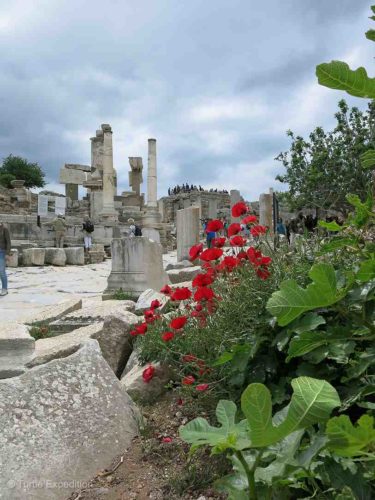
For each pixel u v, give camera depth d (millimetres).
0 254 11453
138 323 4238
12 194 40625
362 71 1128
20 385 2773
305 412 926
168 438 2695
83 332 4820
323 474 1329
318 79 1163
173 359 3330
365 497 1202
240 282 2719
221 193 61094
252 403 897
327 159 16078
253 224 3090
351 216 2121
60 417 2660
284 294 1357
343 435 958
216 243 3100
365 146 15469
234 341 2520
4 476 2264
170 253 30641
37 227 26766
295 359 2301
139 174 48500
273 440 927
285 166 17016
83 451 2535
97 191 39719
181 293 3047
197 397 2844
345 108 16156
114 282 9219
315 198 16203
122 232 32438
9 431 2484
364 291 1601
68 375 2939
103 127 35250
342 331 1614
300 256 2787
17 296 11281
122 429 2785
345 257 2494
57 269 20047
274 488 1340
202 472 2365
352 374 1732
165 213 60344
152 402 3312
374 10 1356
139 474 2449
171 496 2230
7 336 4473
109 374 3115
